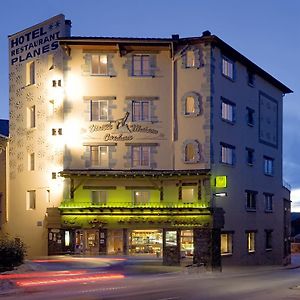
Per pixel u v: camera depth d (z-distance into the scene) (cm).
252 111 4338
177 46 3744
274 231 4700
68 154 3706
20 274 2575
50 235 3709
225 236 3866
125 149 3703
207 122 3666
